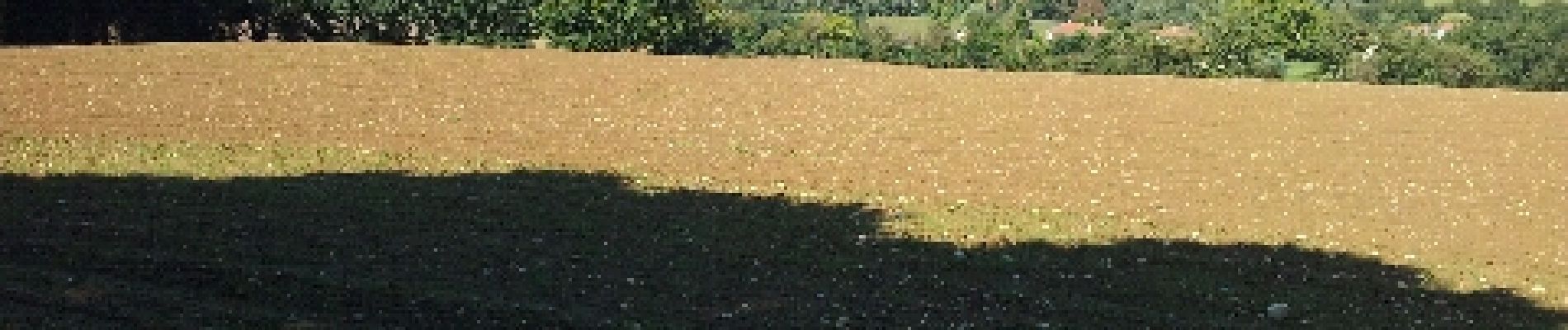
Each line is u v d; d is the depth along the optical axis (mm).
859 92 28578
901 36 62906
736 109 26516
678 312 13656
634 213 18109
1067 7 74500
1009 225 17875
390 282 14398
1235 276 15516
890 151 22859
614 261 15586
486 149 22516
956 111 26750
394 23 44156
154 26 41500
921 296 14430
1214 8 67062
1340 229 18156
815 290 14570
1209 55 53531
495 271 15031
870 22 68188
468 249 15945
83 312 13258
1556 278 15812
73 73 28547
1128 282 15133
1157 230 17797
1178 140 24344
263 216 17359
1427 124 26594
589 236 16750
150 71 29094
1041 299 14375
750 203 18938
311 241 16141
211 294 13992
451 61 31562
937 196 19609
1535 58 51094
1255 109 27766
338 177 20062
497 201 18609
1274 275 15617
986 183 20562
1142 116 26750
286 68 29922
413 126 24281
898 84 29859
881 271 15375
